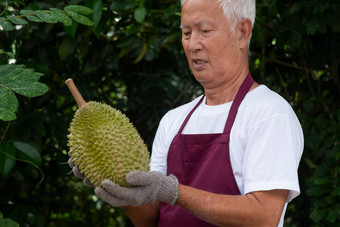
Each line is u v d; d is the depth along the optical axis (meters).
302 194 3.88
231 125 1.98
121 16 3.25
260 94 2.03
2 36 3.05
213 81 2.08
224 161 1.96
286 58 3.96
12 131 3.11
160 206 2.23
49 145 3.73
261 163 1.82
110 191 1.61
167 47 3.86
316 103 3.91
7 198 3.37
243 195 1.80
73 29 2.72
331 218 3.41
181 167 2.09
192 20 2.00
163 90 4.22
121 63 4.29
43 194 3.89
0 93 1.76
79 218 5.04
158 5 3.54
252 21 2.08
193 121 2.18
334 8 3.40
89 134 1.75
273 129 1.86
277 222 1.79
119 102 4.25
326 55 3.74
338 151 3.57
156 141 2.35
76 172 1.82
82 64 3.71
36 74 1.85
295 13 3.52
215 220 1.75
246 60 2.14
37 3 2.88
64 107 3.90
